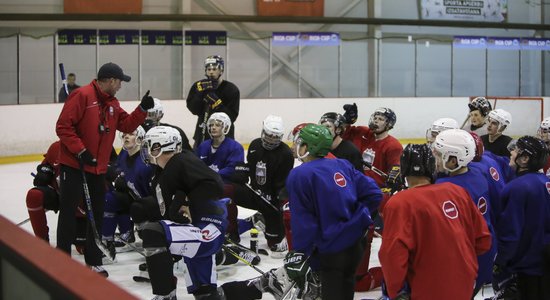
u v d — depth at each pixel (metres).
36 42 24.14
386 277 4.78
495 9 29.67
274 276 6.29
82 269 2.66
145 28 25.78
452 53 29.59
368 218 5.75
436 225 4.75
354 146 8.46
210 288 6.47
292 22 27.41
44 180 8.84
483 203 5.59
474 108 9.48
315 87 28.41
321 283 5.86
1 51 23.73
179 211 6.48
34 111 19.11
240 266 8.70
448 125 7.95
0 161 18.41
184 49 25.83
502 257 6.15
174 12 26.25
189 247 6.31
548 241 6.21
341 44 28.45
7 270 3.24
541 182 6.12
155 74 25.70
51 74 24.34
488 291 7.67
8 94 23.92
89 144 7.83
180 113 22.23
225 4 27.03
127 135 8.89
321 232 5.73
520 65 30.17
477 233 5.02
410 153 5.03
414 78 29.39
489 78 30.00
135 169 8.96
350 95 28.83
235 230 9.46
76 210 7.98
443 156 5.49
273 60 27.83
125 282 8.01
